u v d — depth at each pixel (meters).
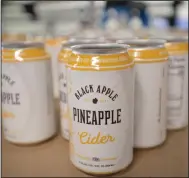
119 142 0.46
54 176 0.52
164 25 1.80
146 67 0.52
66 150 0.59
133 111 0.49
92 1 1.21
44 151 0.59
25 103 0.56
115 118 0.45
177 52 0.61
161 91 0.55
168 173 0.52
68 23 1.57
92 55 0.43
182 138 0.64
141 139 0.56
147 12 1.70
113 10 1.46
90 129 0.45
